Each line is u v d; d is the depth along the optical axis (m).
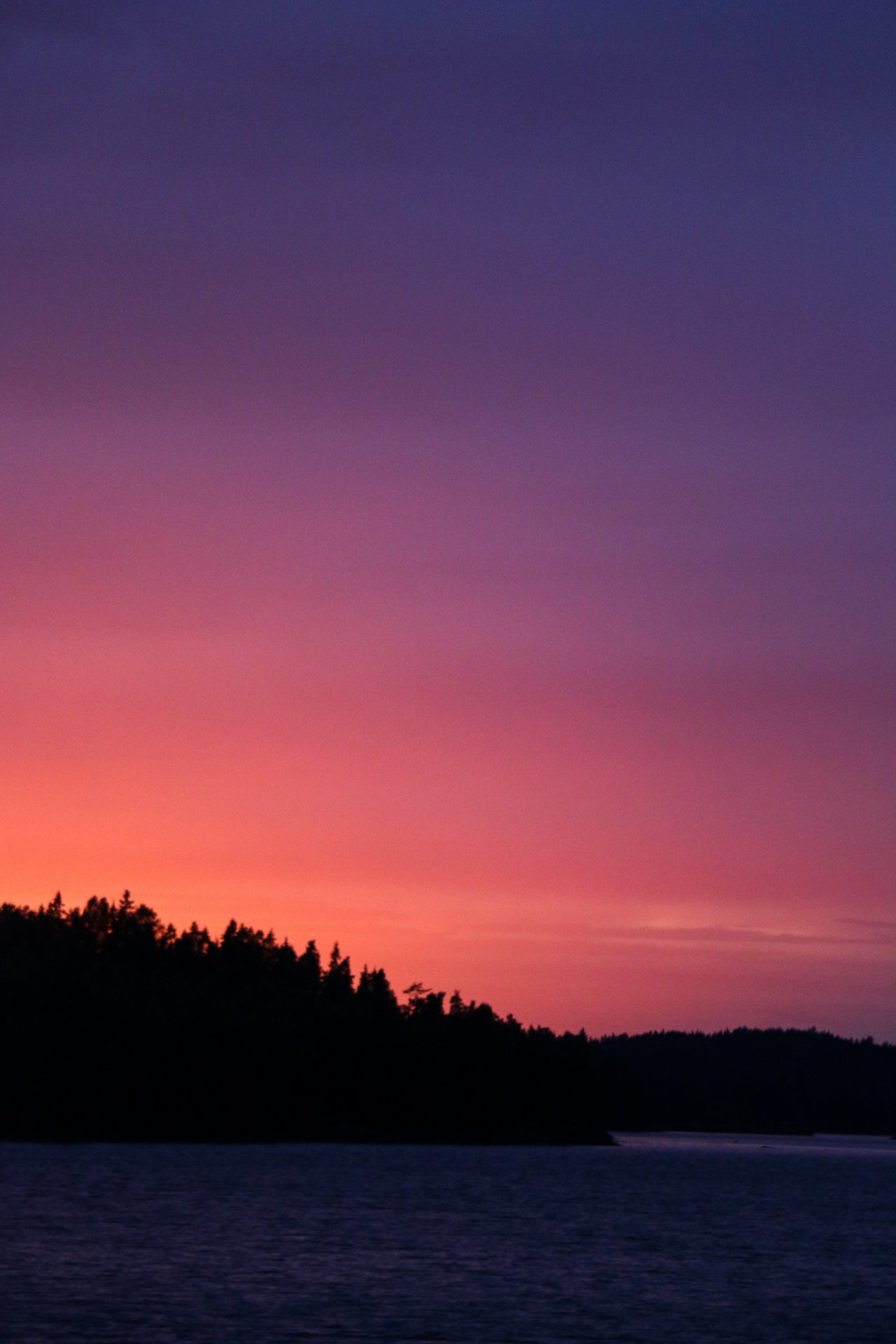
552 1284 89.44
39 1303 75.75
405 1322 74.38
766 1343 72.56
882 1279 98.00
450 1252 103.94
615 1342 71.56
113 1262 90.81
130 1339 67.94
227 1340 68.56
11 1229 104.56
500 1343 70.25
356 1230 115.75
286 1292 82.12
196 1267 90.19
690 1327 76.06
